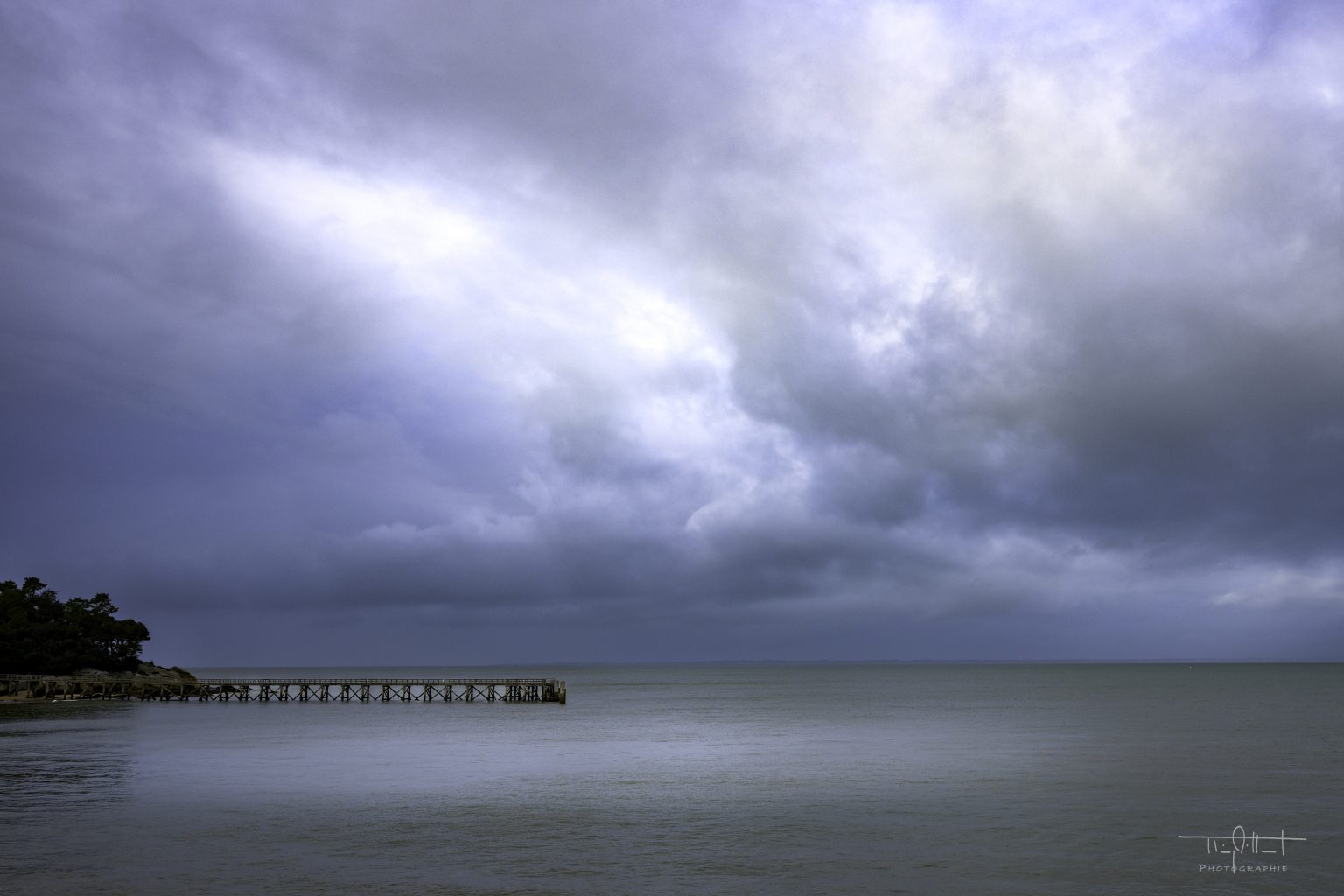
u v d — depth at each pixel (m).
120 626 150.12
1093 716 114.00
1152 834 40.72
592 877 34.16
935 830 41.59
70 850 37.59
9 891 32.22
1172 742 79.12
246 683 141.50
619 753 71.06
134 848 38.06
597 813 45.75
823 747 75.88
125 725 92.25
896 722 104.69
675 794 51.09
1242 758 67.12
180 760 65.25
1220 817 44.25
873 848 38.38
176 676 161.38
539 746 76.12
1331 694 175.12
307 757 67.31
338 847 38.38
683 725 99.31
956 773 59.75
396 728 92.94
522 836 40.59
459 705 136.88
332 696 168.25
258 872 34.62
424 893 32.09
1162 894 32.00
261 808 46.84
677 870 35.09
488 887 32.81
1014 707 134.50
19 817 44.25
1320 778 56.62
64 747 72.12
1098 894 32.06
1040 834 40.75
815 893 32.19
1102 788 53.12
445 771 60.28
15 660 135.62
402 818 44.31
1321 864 35.69
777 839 39.94
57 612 147.00
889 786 54.19
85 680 134.50
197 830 41.38
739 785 54.56
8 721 96.94
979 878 34.00
